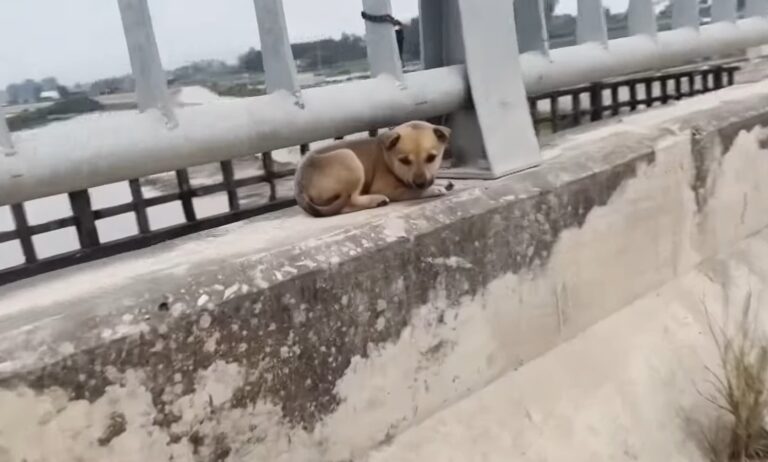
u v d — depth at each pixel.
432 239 1.08
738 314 1.59
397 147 1.16
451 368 1.14
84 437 0.75
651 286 1.55
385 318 1.03
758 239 1.85
